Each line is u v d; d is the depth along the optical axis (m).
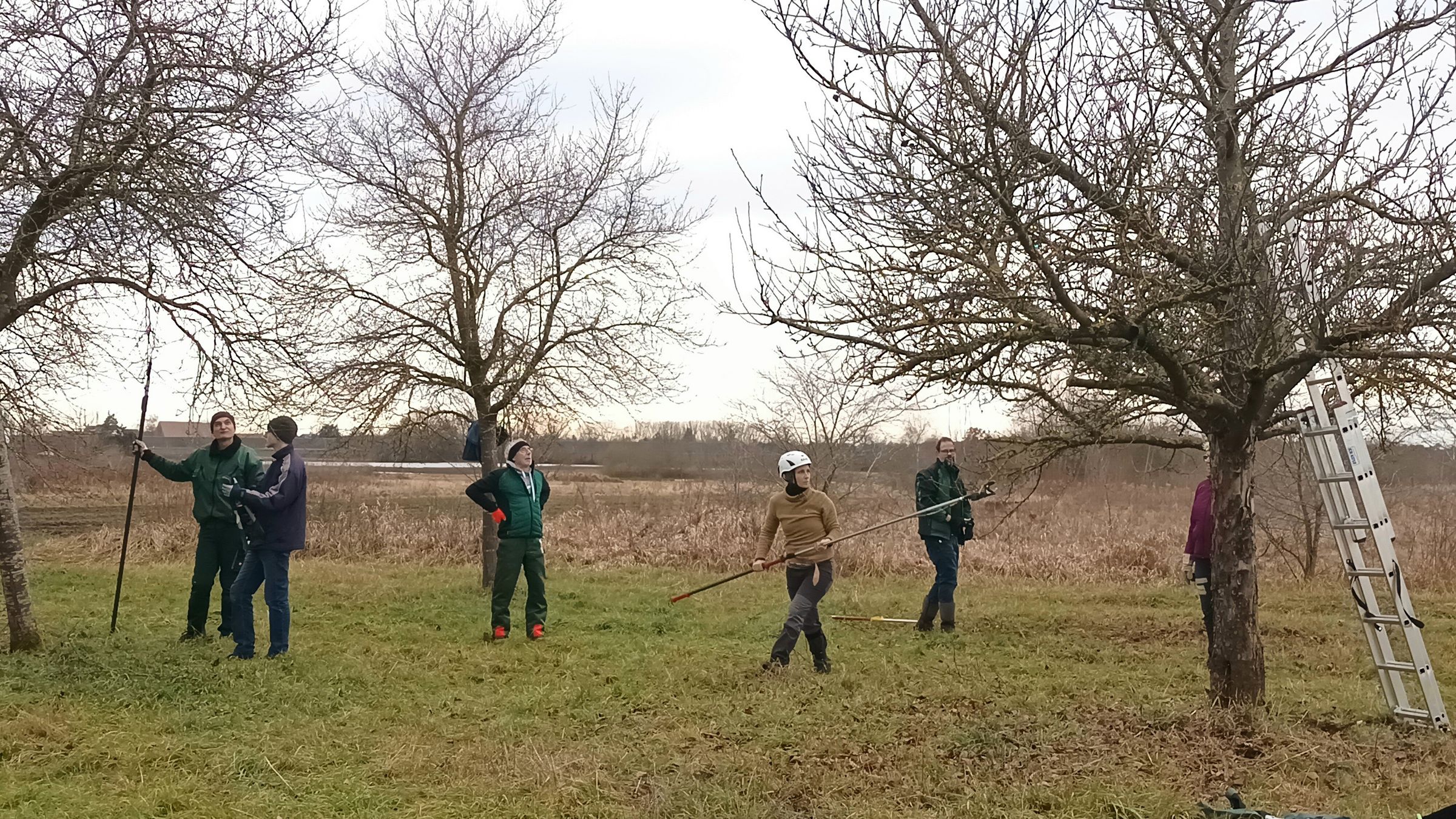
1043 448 6.73
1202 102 5.39
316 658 7.85
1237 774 4.93
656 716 6.31
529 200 11.12
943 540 9.55
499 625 8.97
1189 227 5.14
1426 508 16.14
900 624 10.08
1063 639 9.24
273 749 5.44
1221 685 5.98
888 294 5.33
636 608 10.94
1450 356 4.82
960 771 5.11
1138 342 5.04
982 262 5.13
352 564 14.55
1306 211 5.11
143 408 8.80
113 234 7.37
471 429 11.47
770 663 7.62
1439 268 4.85
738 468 19.47
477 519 16.44
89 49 7.04
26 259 7.37
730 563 14.73
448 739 5.80
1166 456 12.98
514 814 4.57
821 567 7.78
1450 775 4.92
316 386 10.60
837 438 17.42
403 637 9.00
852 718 6.22
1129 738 5.54
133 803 4.57
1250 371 5.17
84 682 6.73
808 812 4.59
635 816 4.54
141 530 16.38
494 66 11.09
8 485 7.82
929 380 5.27
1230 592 5.93
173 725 5.89
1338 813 4.42
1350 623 9.99
